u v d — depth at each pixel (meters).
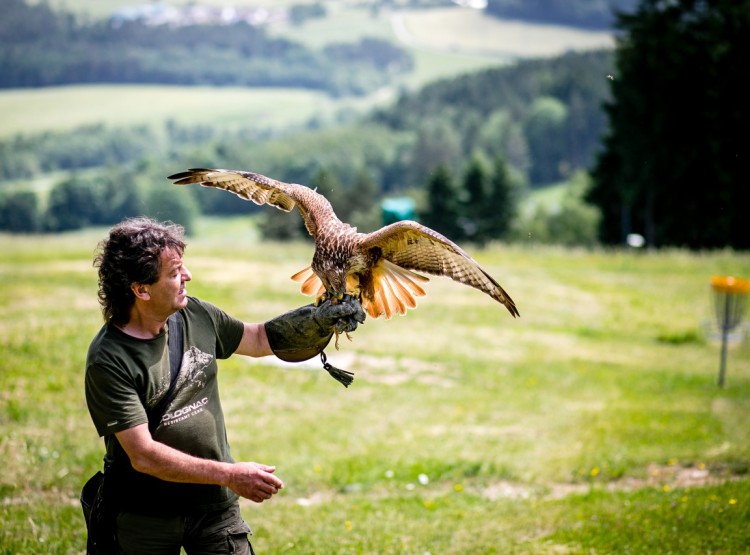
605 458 11.25
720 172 43.75
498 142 149.62
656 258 33.72
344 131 170.88
